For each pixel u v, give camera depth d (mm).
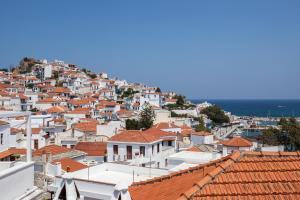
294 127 103250
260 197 10922
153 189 14172
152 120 121938
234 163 12570
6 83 197750
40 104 151750
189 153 52500
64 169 43688
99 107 153875
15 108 137625
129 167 35969
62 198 14859
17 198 13570
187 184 12914
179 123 132875
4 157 36906
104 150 67500
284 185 11406
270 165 12430
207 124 172875
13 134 69688
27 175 14523
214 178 11820
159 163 61375
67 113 127375
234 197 10930
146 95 191250
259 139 106125
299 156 13016
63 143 80000
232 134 160375
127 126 116625
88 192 28859
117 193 12266
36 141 74875
